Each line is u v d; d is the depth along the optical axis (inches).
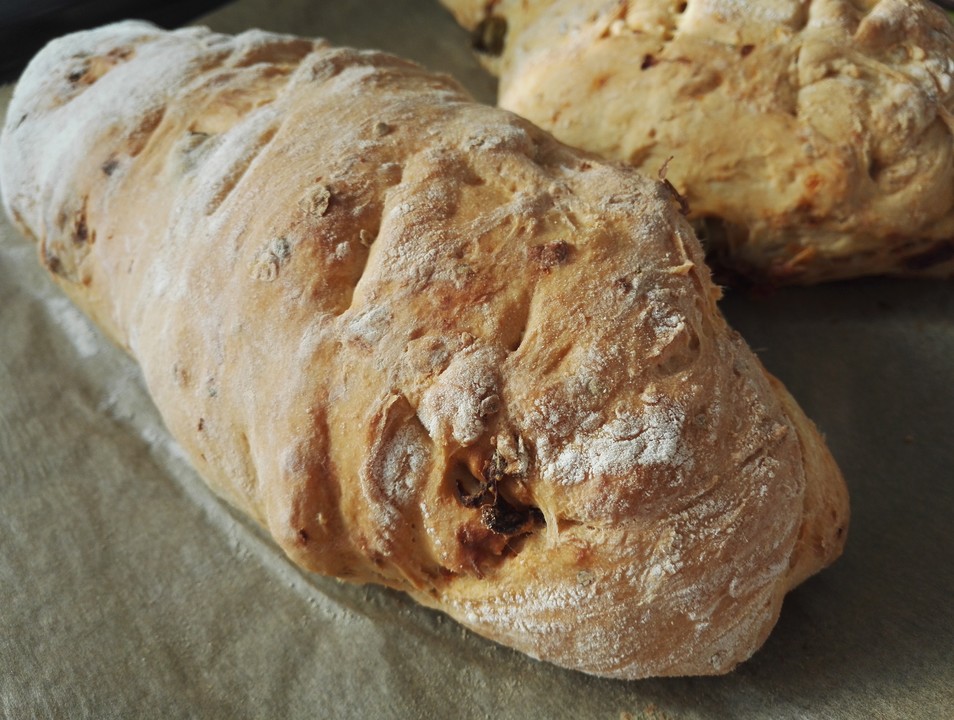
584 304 9.8
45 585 12.9
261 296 10.7
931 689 10.4
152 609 12.6
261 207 11.1
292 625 12.3
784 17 13.1
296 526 10.3
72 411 14.9
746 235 13.6
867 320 14.0
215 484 12.5
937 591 11.3
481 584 10.0
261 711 11.6
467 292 9.9
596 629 9.7
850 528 12.0
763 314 14.3
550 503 9.5
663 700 10.8
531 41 15.5
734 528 9.4
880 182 12.9
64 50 14.6
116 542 13.4
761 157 13.0
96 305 13.6
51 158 13.5
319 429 10.2
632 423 9.4
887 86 12.8
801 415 11.1
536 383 9.5
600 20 14.3
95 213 12.8
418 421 9.9
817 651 10.8
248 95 12.7
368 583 11.8
